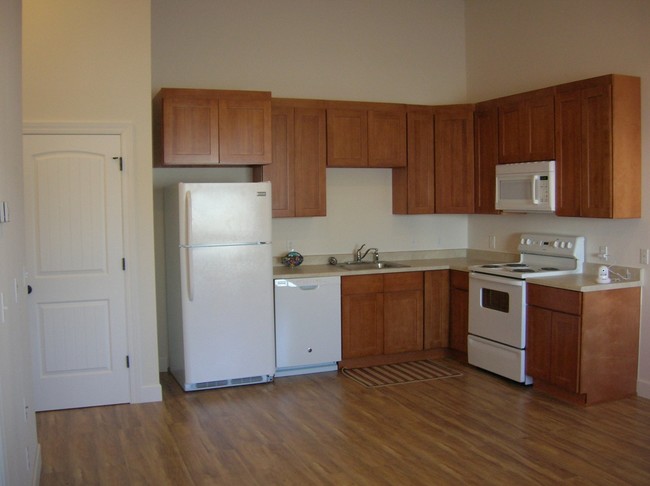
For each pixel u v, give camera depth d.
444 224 6.27
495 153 5.44
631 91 4.40
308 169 5.39
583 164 4.56
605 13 4.72
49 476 3.34
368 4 5.87
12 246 2.72
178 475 3.34
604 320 4.34
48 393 4.39
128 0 4.40
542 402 4.45
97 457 3.59
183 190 4.64
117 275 4.47
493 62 5.91
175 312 5.01
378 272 5.39
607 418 4.11
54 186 4.32
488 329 5.08
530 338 4.70
